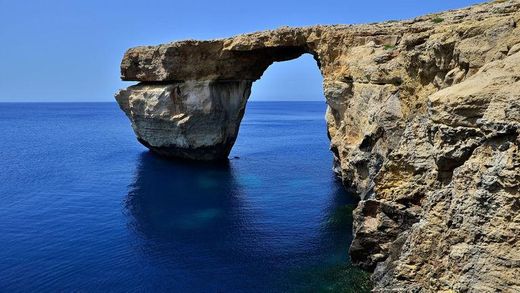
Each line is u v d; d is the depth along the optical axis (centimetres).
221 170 6019
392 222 2331
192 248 3189
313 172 5916
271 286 2545
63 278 2730
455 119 1473
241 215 3959
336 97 3794
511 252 1246
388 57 3009
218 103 6056
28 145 9425
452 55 2073
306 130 13100
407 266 1720
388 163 2283
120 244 3297
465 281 1343
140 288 2586
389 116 2678
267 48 5353
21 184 5394
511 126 1266
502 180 1267
